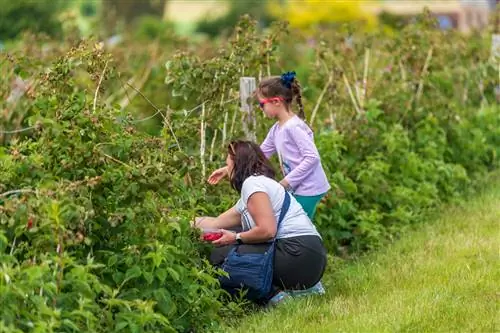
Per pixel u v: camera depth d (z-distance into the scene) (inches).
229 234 510.6
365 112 751.1
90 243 436.8
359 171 703.1
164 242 472.4
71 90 578.6
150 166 463.2
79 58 531.2
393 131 746.8
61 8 2303.2
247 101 612.4
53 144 474.3
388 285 538.0
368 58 828.0
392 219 685.9
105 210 463.2
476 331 450.9
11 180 467.2
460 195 764.6
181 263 478.9
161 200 478.6
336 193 640.4
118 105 514.9
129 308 422.0
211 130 624.1
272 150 566.3
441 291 510.3
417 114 799.1
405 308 484.4
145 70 993.5
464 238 631.2
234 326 488.4
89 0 3528.5
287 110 554.6
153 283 455.2
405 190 697.6
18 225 428.1
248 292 511.8
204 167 577.3
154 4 3779.5
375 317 472.4
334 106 756.6
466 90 908.6
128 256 450.9
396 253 611.2
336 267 592.4
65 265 422.0
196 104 637.3
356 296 522.6
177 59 600.4
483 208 719.7
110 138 483.8
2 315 386.0
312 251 513.7
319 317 486.6
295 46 1079.0
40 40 935.0
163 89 928.9
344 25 829.2
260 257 508.7
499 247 600.4
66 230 420.2
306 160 541.6
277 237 514.0
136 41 1282.0
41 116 494.9
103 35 1215.6
